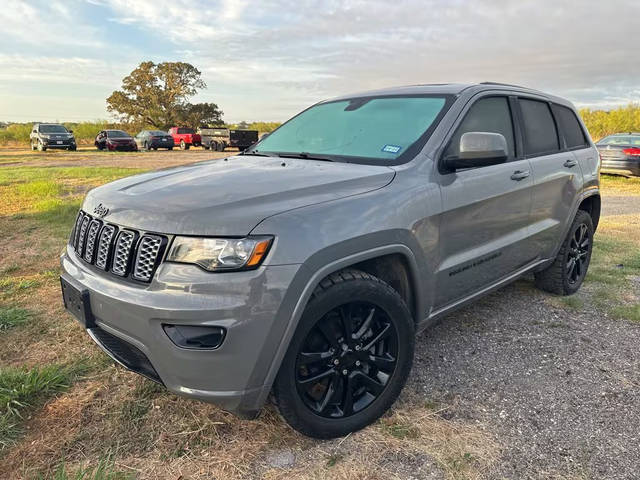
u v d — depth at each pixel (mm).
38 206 8367
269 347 2137
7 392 2732
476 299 3389
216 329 2070
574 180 4219
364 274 2449
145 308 2125
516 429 2594
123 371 3092
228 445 2447
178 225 2176
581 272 4699
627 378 3104
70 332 3631
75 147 30094
